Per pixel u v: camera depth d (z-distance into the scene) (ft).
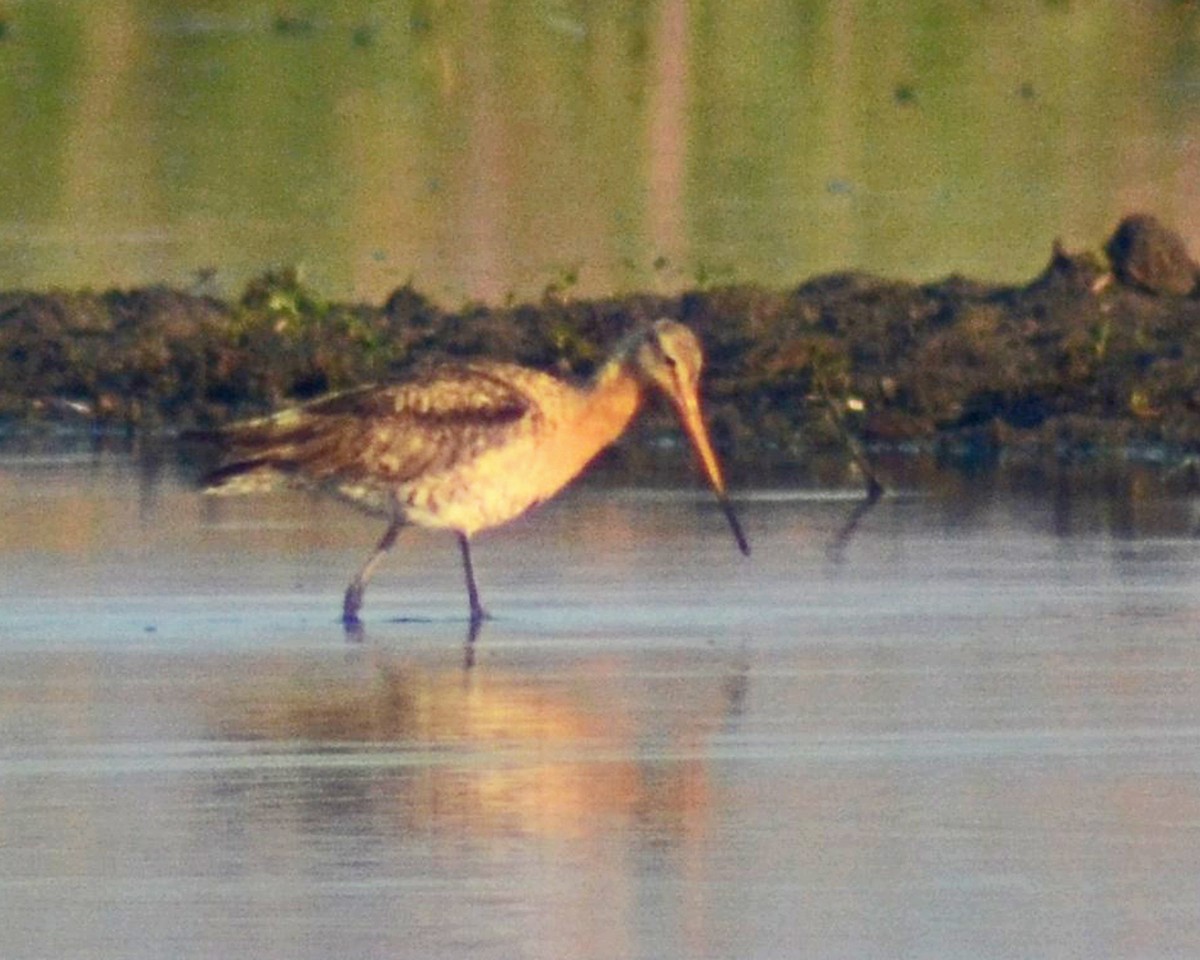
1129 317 75.66
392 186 107.34
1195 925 31.40
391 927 31.45
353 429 50.55
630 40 148.46
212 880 33.32
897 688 43.70
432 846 34.71
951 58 141.69
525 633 48.65
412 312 80.59
